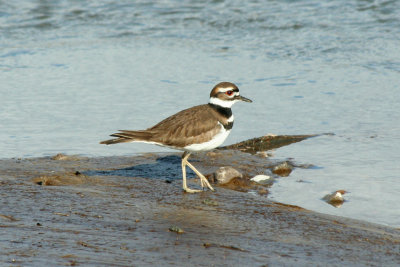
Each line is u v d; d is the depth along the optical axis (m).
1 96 18.38
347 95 18.47
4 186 10.84
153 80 19.94
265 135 15.57
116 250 7.68
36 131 15.70
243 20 26.61
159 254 7.65
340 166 13.33
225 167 12.54
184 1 29.52
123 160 13.77
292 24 25.67
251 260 7.62
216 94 11.76
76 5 29.22
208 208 10.22
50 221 8.79
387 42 23.14
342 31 24.56
